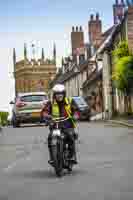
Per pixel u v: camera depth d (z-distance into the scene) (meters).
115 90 61.81
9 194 9.94
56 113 12.75
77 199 9.19
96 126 35.84
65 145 12.46
